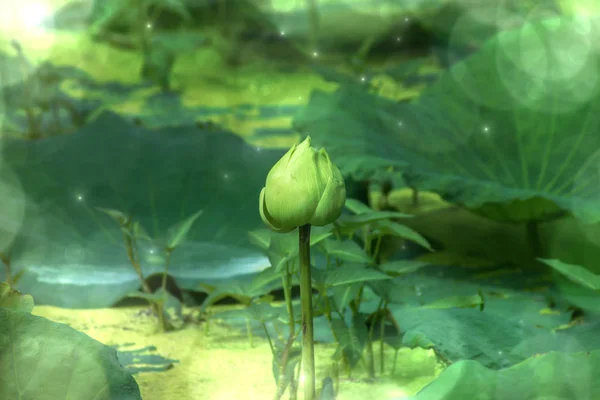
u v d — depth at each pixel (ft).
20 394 6.42
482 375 6.56
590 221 8.80
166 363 7.84
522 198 9.18
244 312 7.18
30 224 10.14
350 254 7.40
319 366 7.73
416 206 13.35
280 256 6.97
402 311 8.10
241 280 8.91
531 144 11.39
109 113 12.49
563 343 7.49
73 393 6.46
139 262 8.80
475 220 12.16
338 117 11.23
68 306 8.75
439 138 11.53
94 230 10.23
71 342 6.61
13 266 9.32
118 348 8.10
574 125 11.27
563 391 6.46
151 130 12.23
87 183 11.03
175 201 10.90
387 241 10.74
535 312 8.43
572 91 11.50
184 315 8.75
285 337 8.20
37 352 6.55
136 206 10.77
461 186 9.59
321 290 7.17
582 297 8.65
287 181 6.36
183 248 9.93
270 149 12.19
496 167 11.10
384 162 9.95
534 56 11.94
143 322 8.63
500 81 12.05
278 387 6.94
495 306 8.55
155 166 11.41
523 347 7.52
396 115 11.78
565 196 10.13
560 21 12.01
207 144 11.90
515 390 6.48
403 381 7.53
